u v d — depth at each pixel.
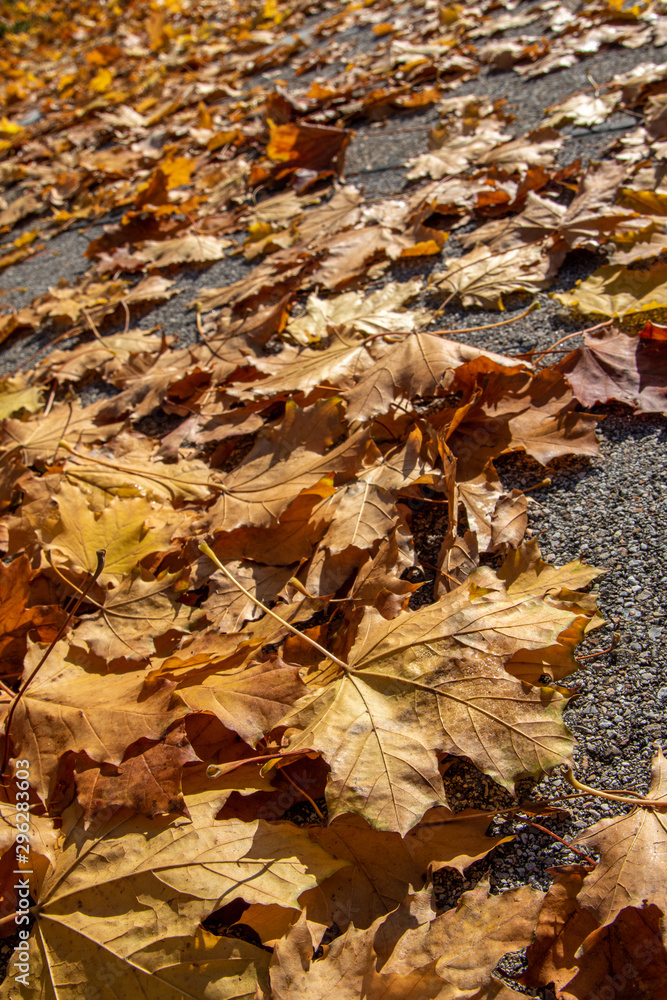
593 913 0.46
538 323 0.75
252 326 0.86
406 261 0.95
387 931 0.47
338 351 0.74
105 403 0.86
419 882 0.49
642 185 0.84
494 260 0.84
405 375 0.67
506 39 1.56
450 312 0.81
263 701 0.52
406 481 0.61
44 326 1.21
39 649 0.58
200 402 0.80
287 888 0.48
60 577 0.64
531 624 0.51
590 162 0.88
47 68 3.52
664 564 0.57
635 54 1.24
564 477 0.64
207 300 1.04
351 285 0.93
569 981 0.45
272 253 1.09
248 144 1.60
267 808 0.52
